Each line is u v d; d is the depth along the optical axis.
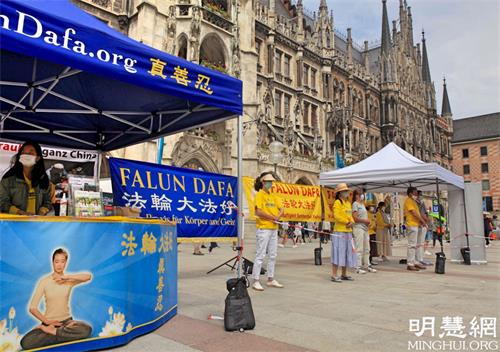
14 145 10.37
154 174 8.20
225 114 6.87
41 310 3.43
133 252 4.14
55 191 6.11
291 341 4.09
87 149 8.52
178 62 5.04
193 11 21.73
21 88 5.96
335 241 8.39
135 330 4.12
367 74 46.88
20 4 3.47
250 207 9.98
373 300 6.29
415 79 58.38
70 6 4.36
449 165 68.50
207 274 9.16
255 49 28.28
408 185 12.97
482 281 8.50
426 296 6.67
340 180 11.67
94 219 3.80
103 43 4.11
